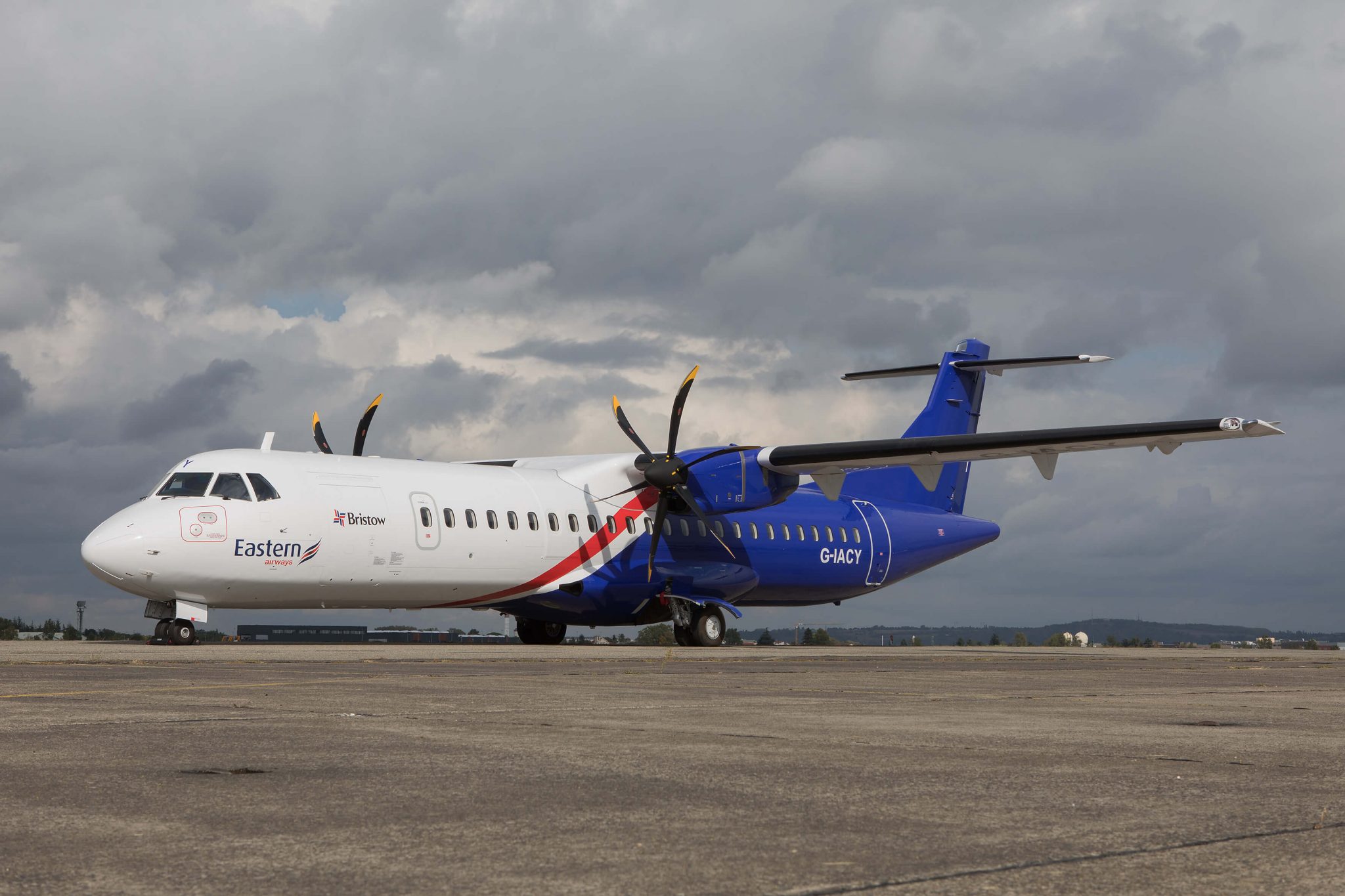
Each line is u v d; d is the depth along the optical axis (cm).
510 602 2344
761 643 3647
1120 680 1318
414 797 469
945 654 2389
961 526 3103
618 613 2498
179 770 532
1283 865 360
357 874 346
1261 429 2039
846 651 2469
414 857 367
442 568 2184
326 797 468
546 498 2352
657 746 629
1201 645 3806
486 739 652
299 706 840
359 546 2080
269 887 330
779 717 798
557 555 2341
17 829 404
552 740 648
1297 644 3722
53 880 337
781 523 2731
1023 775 533
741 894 326
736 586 2592
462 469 2297
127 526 1914
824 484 2545
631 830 408
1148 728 746
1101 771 548
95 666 1345
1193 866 358
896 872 351
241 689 1001
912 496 3069
